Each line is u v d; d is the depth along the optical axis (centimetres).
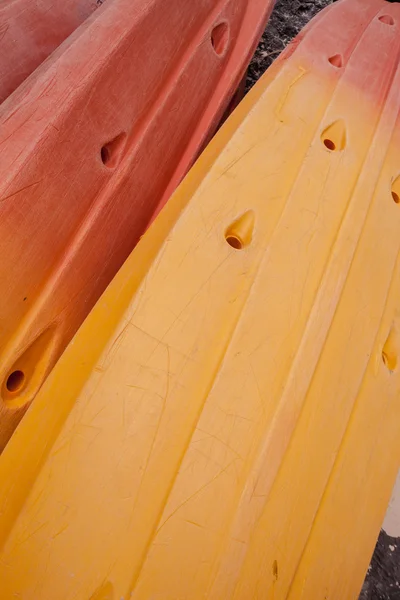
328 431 87
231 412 77
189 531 70
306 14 211
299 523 80
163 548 68
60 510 68
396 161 120
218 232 90
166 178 128
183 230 88
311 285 92
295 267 92
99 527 68
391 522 142
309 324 88
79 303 104
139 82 118
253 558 73
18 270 93
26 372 97
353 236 100
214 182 95
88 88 105
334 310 92
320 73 123
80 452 70
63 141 100
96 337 80
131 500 69
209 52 138
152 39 121
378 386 98
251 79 200
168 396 75
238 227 94
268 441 78
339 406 89
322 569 83
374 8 163
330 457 86
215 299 84
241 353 81
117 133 113
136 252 91
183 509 70
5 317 91
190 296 83
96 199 108
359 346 95
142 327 79
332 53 132
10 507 69
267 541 75
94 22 116
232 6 145
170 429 74
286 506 79
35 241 95
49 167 97
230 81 144
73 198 102
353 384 92
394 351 104
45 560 66
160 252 85
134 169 116
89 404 73
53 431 72
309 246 95
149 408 74
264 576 74
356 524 89
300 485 81
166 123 125
